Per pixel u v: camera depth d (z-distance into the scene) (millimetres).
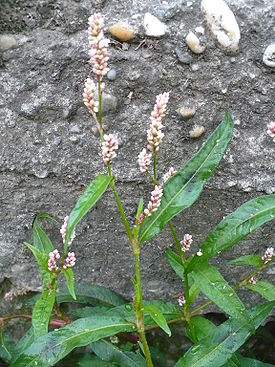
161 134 253
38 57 307
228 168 326
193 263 270
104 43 233
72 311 334
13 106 317
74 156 326
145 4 302
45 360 268
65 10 304
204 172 267
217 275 274
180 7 302
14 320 376
